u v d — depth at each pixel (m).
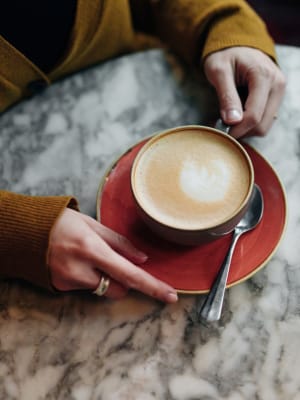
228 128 0.80
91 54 1.00
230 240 0.72
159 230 0.68
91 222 0.73
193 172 0.72
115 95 0.90
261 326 0.68
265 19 1.62
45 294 0.73
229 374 0.65
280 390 0.63
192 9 0.94
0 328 0.71
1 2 0.85
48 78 0.95
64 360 0.68
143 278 0.68
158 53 0.95
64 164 0.84
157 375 0.66
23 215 0.71
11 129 0.88
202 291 0.68
